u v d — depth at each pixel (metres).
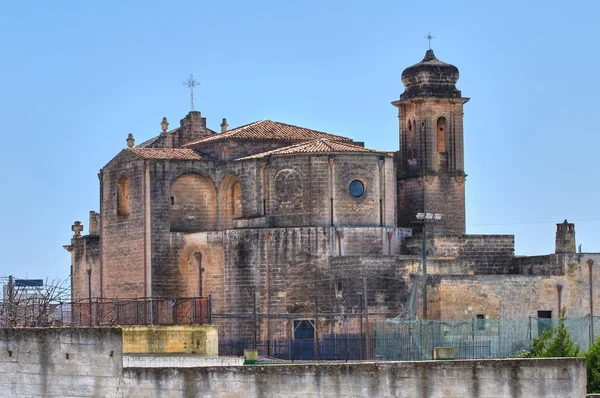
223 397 52.38
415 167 152.50
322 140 144.00
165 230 143.62
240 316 129.38
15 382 55.03
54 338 54.66
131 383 53.34
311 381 51.88
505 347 116.88
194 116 162.62
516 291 128.62
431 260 132.00
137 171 145.38
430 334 118.44
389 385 51.50
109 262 150.38
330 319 133.12
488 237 139.12
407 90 154.00
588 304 131.00
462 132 153.38
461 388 51.34
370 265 131.12
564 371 51.47
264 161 140.88
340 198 138.50
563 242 132.00
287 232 136.00
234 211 146.25
